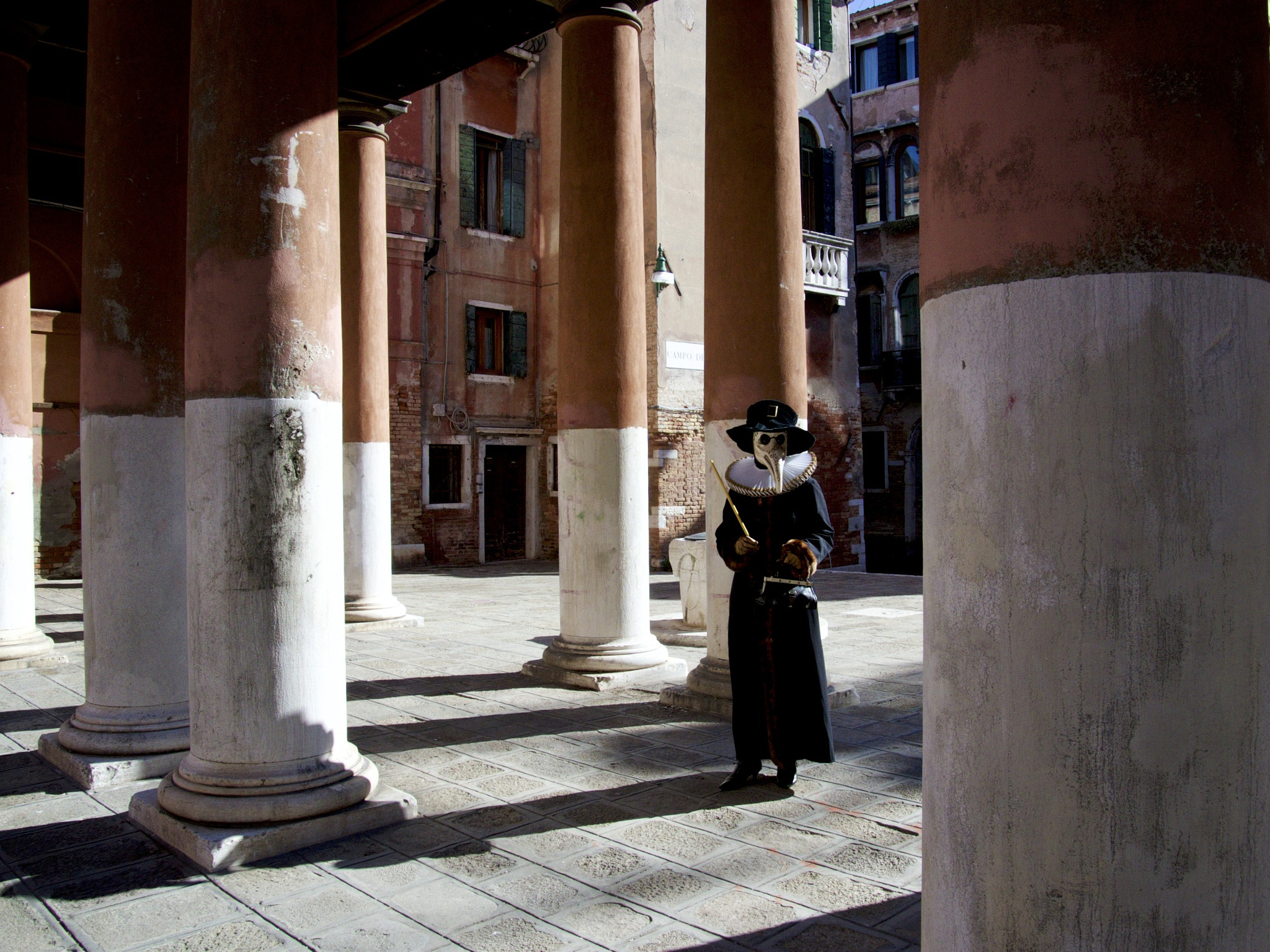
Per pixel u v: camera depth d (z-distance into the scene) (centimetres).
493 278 1936
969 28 199
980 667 197
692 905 343
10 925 336
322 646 422
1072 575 185
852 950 309
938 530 209
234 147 404
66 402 1552
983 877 198
